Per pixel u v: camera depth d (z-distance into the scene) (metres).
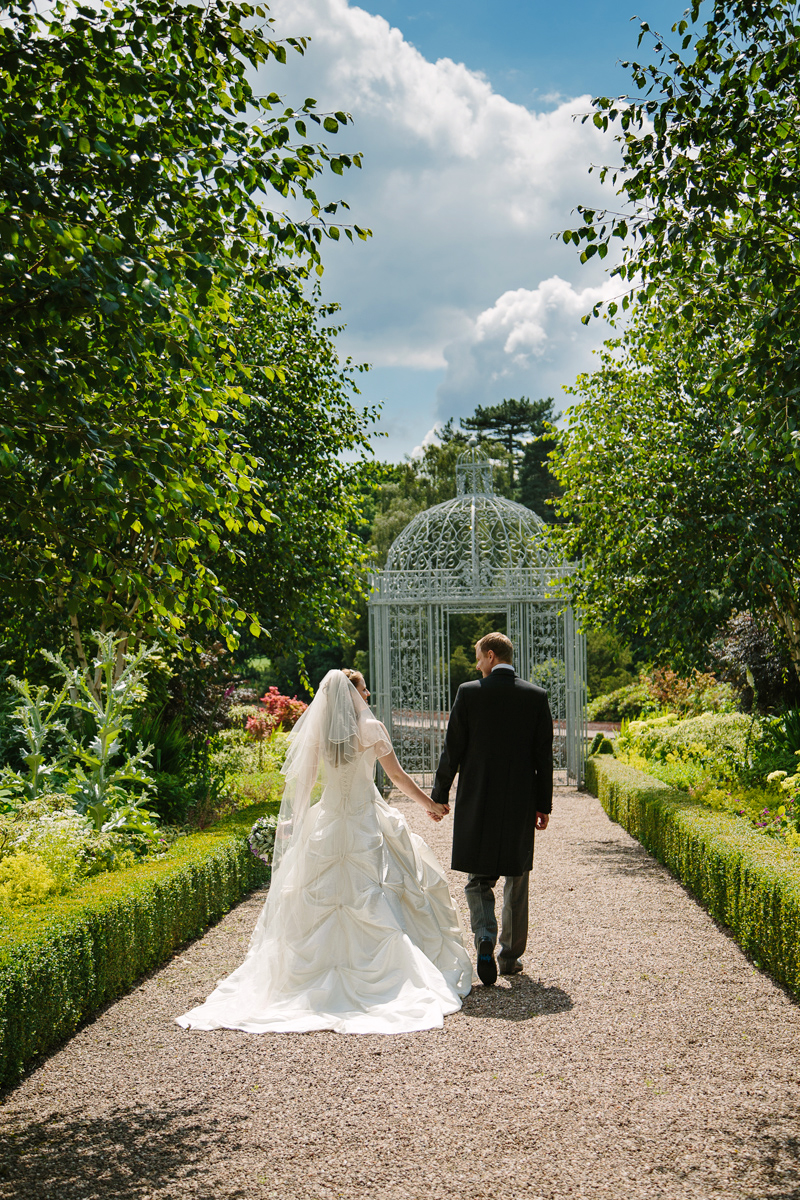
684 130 4.47
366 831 4.95
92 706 7.38
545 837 9.86
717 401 7.40
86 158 3.36
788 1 4.48
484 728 5.09
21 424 3.36
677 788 9.84
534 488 37.28
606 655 27.39
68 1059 3.98
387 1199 2.75
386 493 36.31
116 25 3.64
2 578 3.72
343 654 32.81
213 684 12.54
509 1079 3.62
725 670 13.11
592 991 4.76
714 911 6.14
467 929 6.31
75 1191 2.86
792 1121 3.22
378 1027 4.23
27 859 5.33
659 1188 2.78
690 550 7.92
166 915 5.52
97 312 3.30
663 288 5.58
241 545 9.66
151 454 3.30
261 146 3.81
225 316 4.13
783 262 4.52
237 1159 3.03
